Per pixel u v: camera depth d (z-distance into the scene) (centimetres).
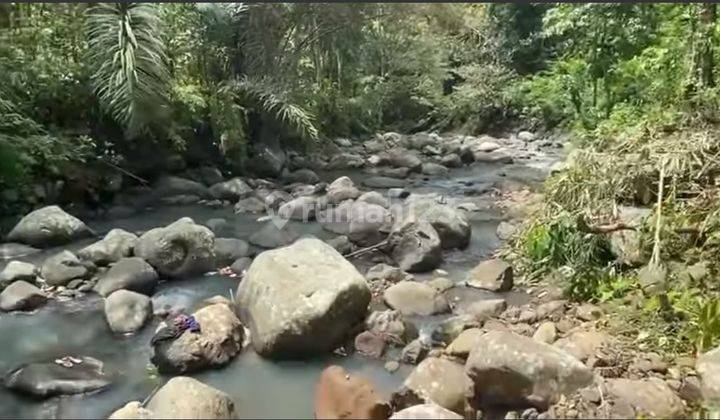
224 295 400
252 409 286
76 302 392
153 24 607
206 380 310
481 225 544
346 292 335
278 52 737
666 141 435
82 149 576
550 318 356
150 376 313
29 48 592
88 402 292
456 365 297
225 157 693
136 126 602
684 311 330
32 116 575
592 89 775
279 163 721
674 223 379
